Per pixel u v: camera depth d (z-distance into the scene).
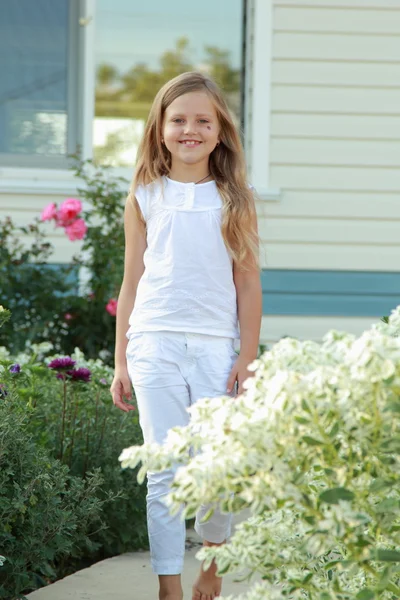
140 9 7.93
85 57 7.87
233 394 3.66
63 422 4.55
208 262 3.64
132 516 4.67
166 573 3.62
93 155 7.93
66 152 7.92
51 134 7.89
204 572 3.63
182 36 7.98
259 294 3.77
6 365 4.42
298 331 7.95
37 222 7.27
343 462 2.46
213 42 7.99
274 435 2.36
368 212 7.96
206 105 3.77
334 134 7.93
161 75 7.98
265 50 7.88
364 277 7.98
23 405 4.31
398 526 2.50
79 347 7.14
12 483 3.87
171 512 2.35
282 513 2.78
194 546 4.76
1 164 7.83
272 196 7.89
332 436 2.37
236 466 2.32
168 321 3.62
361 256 7.98
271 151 7.92
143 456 2.52
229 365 3.66
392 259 7.99
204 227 3.67
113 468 4.65
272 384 2.34
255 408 2.44
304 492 2.55
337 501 2.32
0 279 7.04
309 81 7.91
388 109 7.94
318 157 7.93
